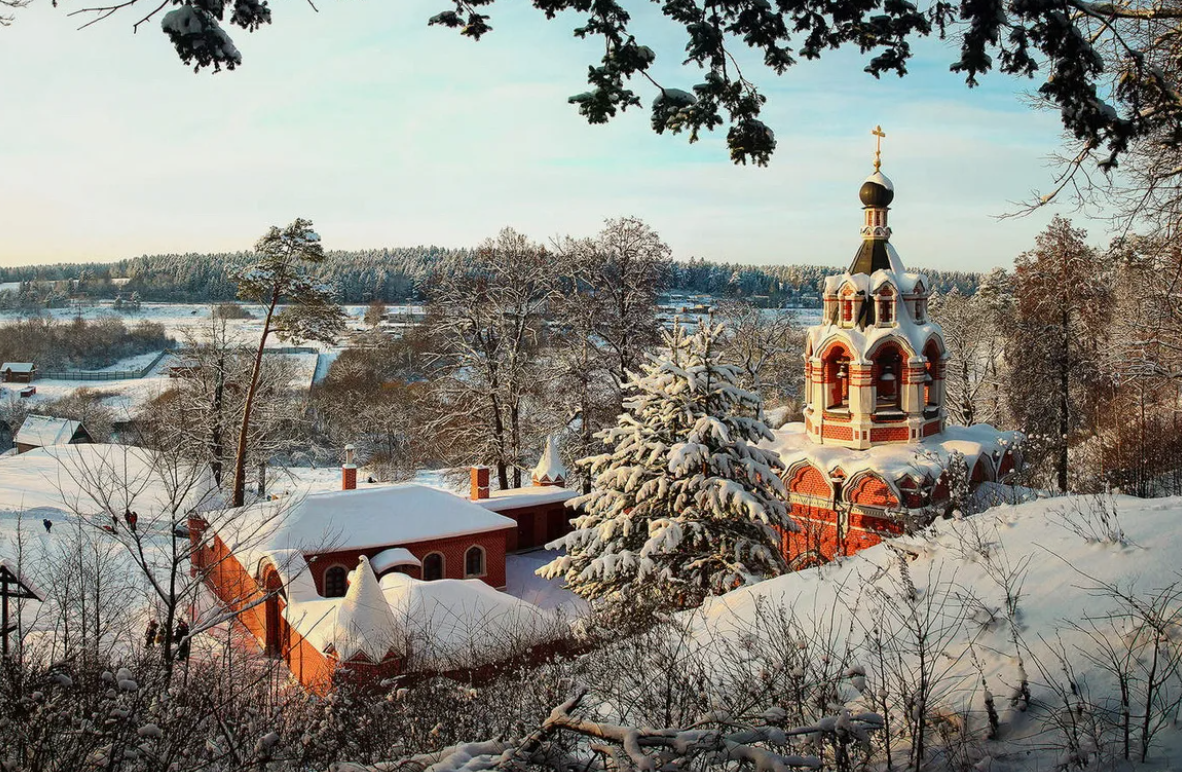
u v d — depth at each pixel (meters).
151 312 180.25
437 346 53.56
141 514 39.53
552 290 49.06
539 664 14.98
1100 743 6.86
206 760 10.21
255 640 29.86
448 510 36.22
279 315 47.50
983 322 62.28
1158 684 7.03
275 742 9.80
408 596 24.73
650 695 8.86
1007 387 52.72
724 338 52.97
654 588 21.55
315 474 72.06
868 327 29.84
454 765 6.03
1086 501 13.04
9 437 88.62
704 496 23.03
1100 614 8.95
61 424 78.81
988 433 31.09
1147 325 31.62
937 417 30.84
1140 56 6.71
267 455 54.22
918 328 30.16
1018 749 7.19
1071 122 6.71
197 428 48.16
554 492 43.34
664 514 24.36
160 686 12.41
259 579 29.92
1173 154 11.53
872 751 6.82
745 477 24.25
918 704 7.57
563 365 46.44
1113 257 14.12
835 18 6.55
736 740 6.02
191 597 20.98
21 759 9.19
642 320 46.03
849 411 29.83
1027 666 8.42
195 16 5.46
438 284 49.62
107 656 16.27
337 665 20.48
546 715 9.27
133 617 23.28
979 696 8.17
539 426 50.25
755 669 9.88
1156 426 31.30
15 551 34.22
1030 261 45.69
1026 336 46.16
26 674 11.09
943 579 11.29
